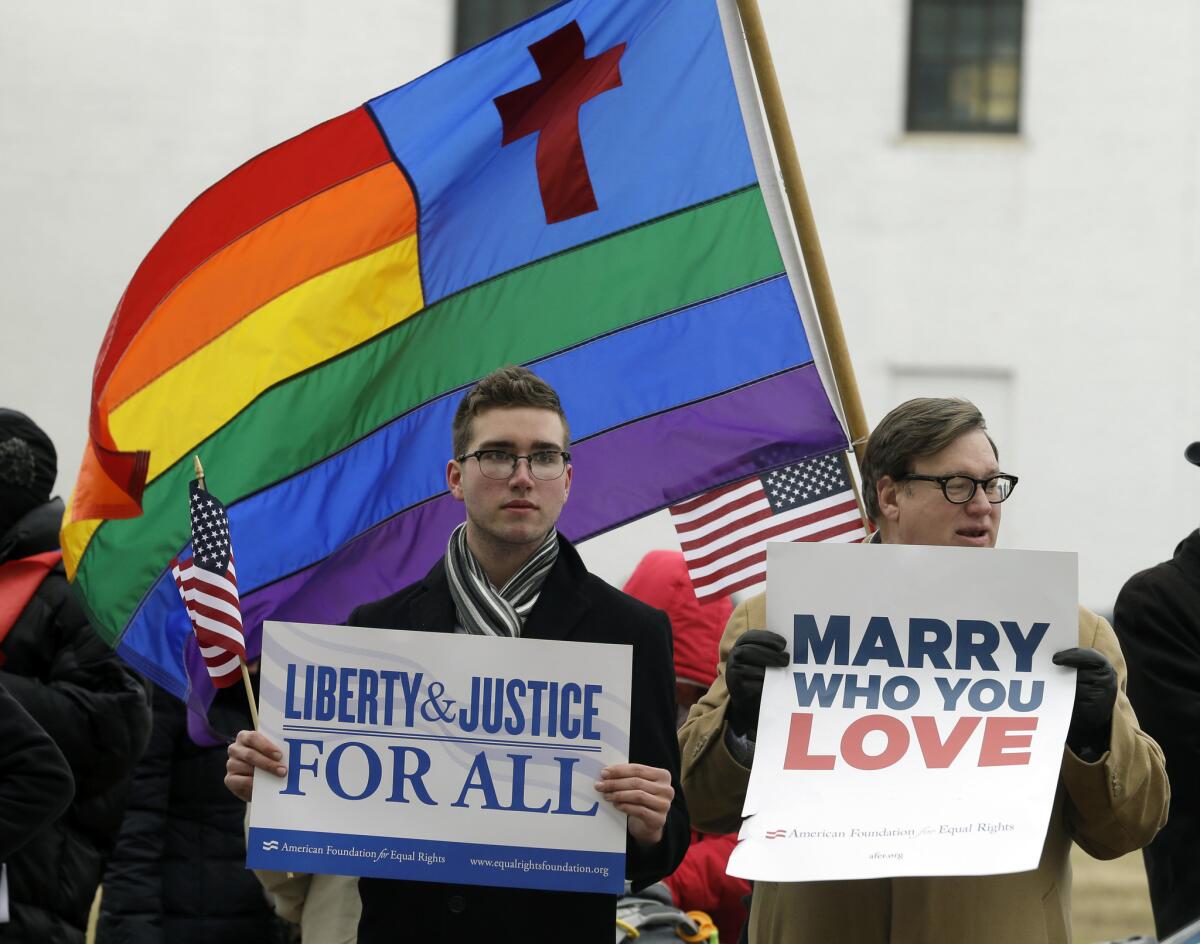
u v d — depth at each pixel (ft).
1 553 30.22
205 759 34.42
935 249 96.53
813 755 21.68
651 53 32.19
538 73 31.83
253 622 30.73
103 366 30.55
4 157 98.17
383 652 22.30
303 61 97.45
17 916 28.07
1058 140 96.07
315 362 31.14
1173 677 26.96
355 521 30.99
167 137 97.86
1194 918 26.66
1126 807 21.58
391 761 22.20
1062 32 96.27
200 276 30.81
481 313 31.53
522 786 21.98
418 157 31.27
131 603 29.96
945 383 96.73
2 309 98.17
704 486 31.37
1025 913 22.13
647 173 31.99
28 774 24.52
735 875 21.02
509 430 22.54
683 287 31.81
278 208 30.91
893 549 22.18
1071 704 21.74
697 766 23.07
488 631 22.76
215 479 30.89
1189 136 95.66
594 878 21.77
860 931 22.45
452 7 97.25
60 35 97.96
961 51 97.14
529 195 31.68
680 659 33.65
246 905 34.24
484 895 22.43
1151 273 95.76
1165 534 95.45
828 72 97.14
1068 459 95.91
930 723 21.84
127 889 33.99
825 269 31.07
